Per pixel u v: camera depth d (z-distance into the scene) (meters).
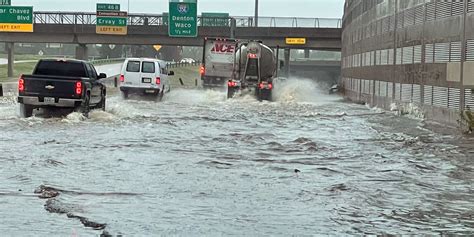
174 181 12.22
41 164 13.87
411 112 30.62
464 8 23.41
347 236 8.34
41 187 11.23
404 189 11.82
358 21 49.66
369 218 9.41
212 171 13.56
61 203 10.02
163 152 16.45
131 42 66.06
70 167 13.61
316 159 15.80
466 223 9.16
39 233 8.26
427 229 8.78
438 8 26.61
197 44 66.31
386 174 13.55
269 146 18.30
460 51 23.78
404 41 32.59
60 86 23.11
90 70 25.75
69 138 18.73
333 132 22.83
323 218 9.36
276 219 9.26
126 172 13.12
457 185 12.30
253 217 9.35
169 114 29.11
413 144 19.11
